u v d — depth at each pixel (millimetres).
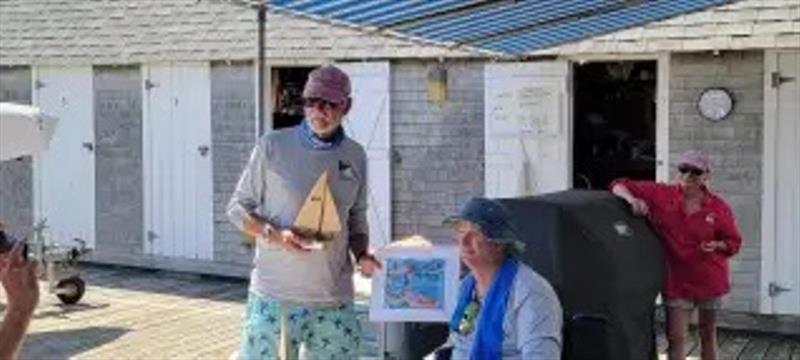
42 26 14719
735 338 10039
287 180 4789
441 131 11812
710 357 7156
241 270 13188
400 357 5793
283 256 4789
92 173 14305
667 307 7086
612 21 8656
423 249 5160
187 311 11102
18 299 2719
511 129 11406
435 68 11727
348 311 4953
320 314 4852
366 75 12141
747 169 10250
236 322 10492
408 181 12039
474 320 4453
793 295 10117
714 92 10320
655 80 11656
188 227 13570
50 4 14906
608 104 12727
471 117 11648
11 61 14531
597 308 5430
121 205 14102
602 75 12516
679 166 7004
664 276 6352
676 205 6934
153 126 13727
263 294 4836
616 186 6539
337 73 4805
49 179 14672
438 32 7953
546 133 11242
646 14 8562
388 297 5102
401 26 7402
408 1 6441
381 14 6832
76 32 14336
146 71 13703
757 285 10266
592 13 7961
